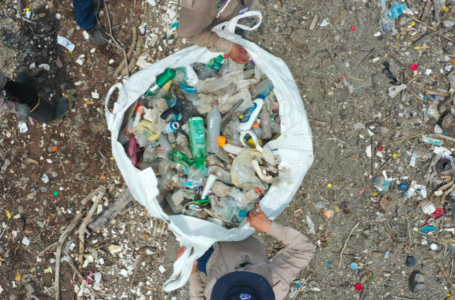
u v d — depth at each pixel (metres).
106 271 2.93
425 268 2.83
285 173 2.29
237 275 1.76
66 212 2.93
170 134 2.40
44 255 2.94
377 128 2.85
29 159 2.95
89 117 2.93
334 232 2.88
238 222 2.36
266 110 2.50
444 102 2.81
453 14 2.82
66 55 2.94
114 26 2.93
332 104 2.88
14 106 2.48
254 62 2.31
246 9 2.28
